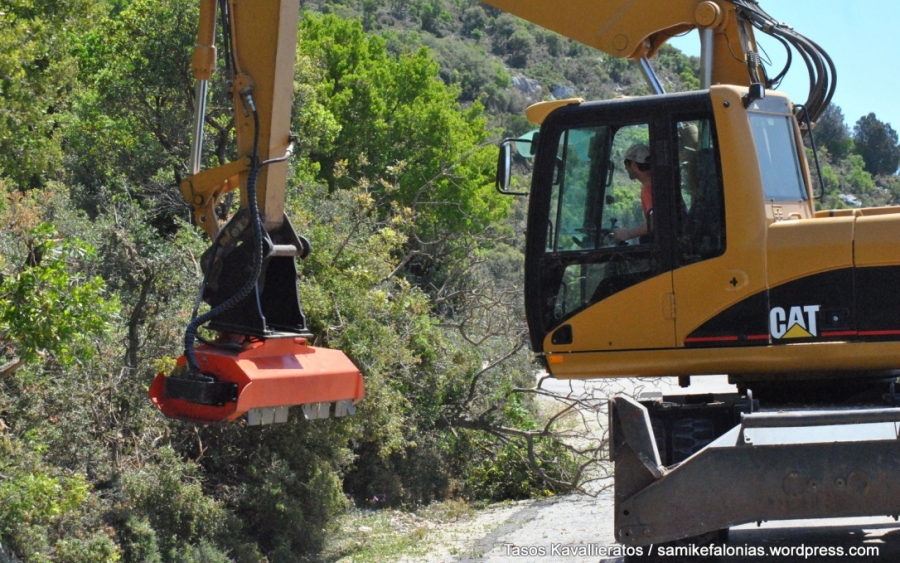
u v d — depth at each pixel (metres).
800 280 7.08
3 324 7.23
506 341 16.67
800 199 8.03
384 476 14.36
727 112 7.33
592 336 7.64
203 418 6.54
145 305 11.31
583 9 9.11
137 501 9.30
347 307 12.29
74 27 13.72
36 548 7.71
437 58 87.75
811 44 8.81
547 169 7.89
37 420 9.20
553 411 18.92
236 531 10.22
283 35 7.06
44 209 13.98
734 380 7.80
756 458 6.61
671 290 7.39
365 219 14.76
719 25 8.76
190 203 7.32
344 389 7.11
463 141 36.38
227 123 19.42
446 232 31.77
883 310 6.90
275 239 7.26
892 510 6.51
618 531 6.76
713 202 7.35
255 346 6.78
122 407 10.27
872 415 6.58
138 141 21.00
